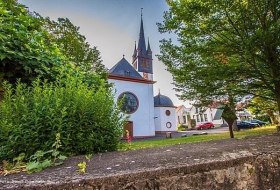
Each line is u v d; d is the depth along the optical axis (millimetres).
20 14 4242
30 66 3525
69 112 2531
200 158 1695
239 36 6516
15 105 2338
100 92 3049
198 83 7477
